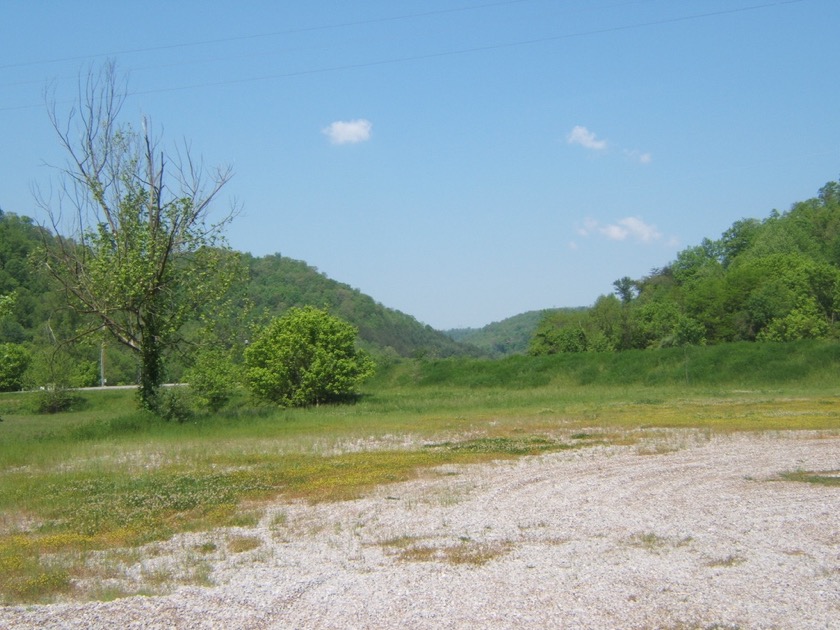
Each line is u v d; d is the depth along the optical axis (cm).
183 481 1719
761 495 1423
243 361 4141
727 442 2153
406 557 1041
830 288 6831
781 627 752
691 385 4759
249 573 986
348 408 3709
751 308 7075
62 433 2877
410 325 14912
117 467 1984
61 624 794
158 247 2977
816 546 1055
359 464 1914
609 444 2180
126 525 1308
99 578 988
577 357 5712
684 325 6938
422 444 2298
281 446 2327
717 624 762
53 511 1437
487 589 881
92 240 3009
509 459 1948
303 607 838
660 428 2542
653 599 835
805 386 4400
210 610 831
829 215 10756
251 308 3381
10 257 7731
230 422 3078
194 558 1077
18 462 2147
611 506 1355
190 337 3225
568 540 1122
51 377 5069
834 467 1719
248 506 1451
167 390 3106
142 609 835
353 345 4131
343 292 13038
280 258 13625
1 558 1080
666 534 1141
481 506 1380
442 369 6050
